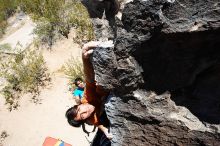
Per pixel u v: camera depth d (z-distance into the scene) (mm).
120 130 4238
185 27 3277
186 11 3225
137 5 3416
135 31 3555
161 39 3506
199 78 3725
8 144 8031
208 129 3756
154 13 3354
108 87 4004
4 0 12195
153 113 3947
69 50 9297
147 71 3803
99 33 4285
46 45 9617
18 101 8797
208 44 3426
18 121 8398
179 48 3535
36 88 8820
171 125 3910
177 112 3879
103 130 4438
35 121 8188
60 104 8281
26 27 10953
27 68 9141
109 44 3875
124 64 3783
